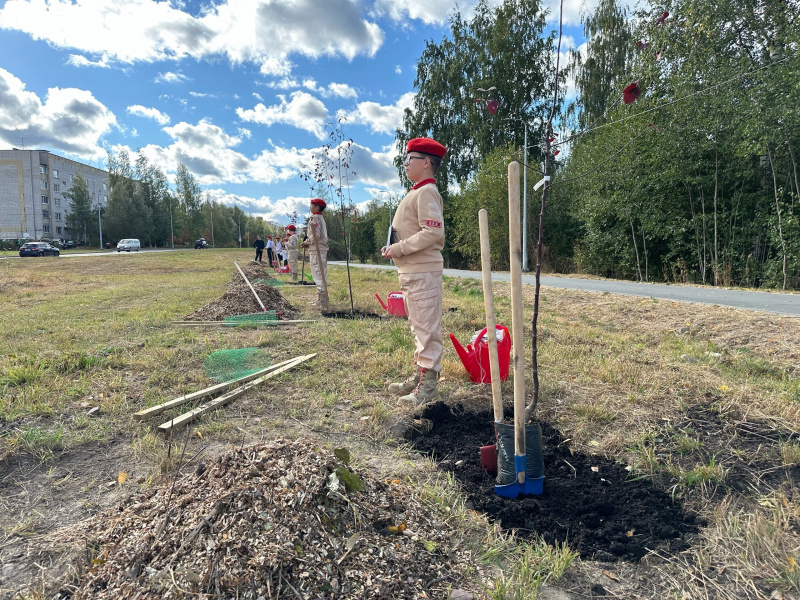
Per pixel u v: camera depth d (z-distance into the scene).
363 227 47.69
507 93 26.92
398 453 2.97
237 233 103.50
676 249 16.66
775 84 12.34
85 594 1.68
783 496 2.37
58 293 12.45
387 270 22.53
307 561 1.62
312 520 1.75
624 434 3.23
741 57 13.58
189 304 9.57
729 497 2.46
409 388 3.98
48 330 6.63
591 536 2.20
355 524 1.85
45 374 4.33
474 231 27.33
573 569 1.98
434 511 2.27
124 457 2.91
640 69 15.02
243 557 1.60
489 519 2.32
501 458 2.54
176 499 1.95
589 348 5.55
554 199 25.31
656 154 15.56
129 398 3.84
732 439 3.11
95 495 2.49
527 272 22.14
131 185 77.25
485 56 28.41
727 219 15.23
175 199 87.44
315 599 1.54
